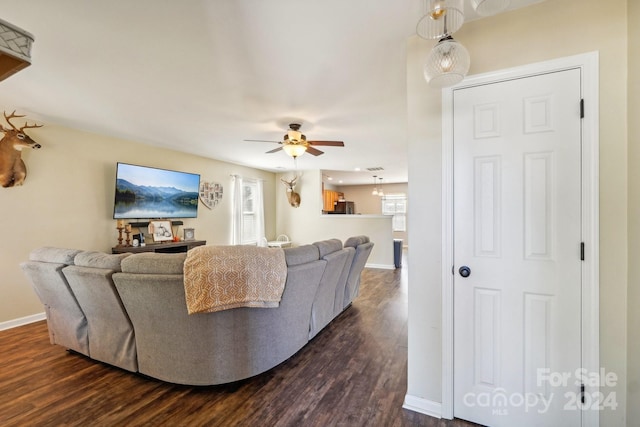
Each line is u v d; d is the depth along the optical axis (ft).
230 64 7.07
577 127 4.78
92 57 6.73
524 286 5.17
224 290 6.42
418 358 6.05
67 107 9.82
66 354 8.56
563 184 4.88
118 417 5.84
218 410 6.04
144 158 14.96
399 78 7.82
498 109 5.32
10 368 7.76
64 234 11.93
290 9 5.18
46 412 6.00
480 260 5.49
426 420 5.73
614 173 4.55
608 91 4.59
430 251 5.91
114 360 7.48
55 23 5.49
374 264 22.07
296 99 9.20
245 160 19.85
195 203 17.26
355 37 6.04
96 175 12.97
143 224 14.53
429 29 4.07
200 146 15.52
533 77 5.07
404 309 12.44
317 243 9.04
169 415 5.89
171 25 5.60
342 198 36.09
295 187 24.63
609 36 4.60
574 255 4.82
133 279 6.41
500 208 5.32
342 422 5.68
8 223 10.52
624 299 4.51
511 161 5.24
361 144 15.29
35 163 11.14
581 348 4.81
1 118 10.36
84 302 7.54
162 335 6.76
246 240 22.18
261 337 7.18
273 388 6.81
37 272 7.79
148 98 9.09
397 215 35.73
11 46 3.15
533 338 5.13
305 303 8.29
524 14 5.13
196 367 6.68
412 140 6.04
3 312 10.43
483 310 5.48
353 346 8.96
